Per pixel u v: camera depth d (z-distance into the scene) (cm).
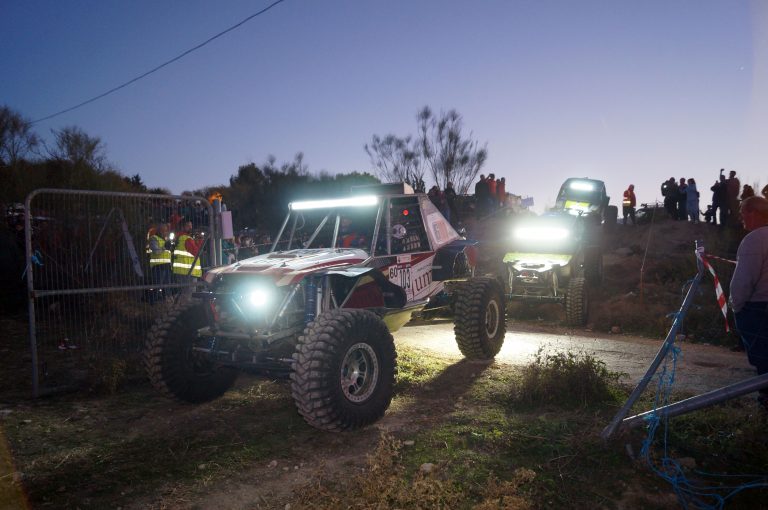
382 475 374
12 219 1145
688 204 2145
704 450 415
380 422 505
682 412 399
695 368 682
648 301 1098
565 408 521
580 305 968
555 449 425
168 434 495
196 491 387
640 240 1911
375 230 611
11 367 705
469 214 2600
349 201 643
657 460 398
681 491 362
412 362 709
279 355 527
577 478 383
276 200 3356
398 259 625
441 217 741
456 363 707
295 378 455
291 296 509
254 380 654
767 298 436
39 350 778
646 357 748
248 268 536
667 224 2091
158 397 602
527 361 718
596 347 817
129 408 568
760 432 426
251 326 506
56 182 1648
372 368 498
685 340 866
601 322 991
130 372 672
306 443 466
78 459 441
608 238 2000
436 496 358
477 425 486
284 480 402
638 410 506
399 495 355
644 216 2373
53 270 709
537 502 355
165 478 406
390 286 581
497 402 548
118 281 728
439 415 517
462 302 691
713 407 495
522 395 545
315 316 517
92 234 721
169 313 562
